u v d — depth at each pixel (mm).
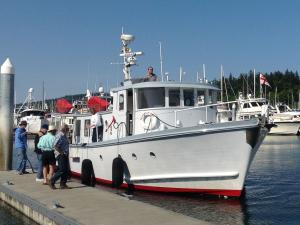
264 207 12180
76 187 12344
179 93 13805
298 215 11273
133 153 13109
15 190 12016
